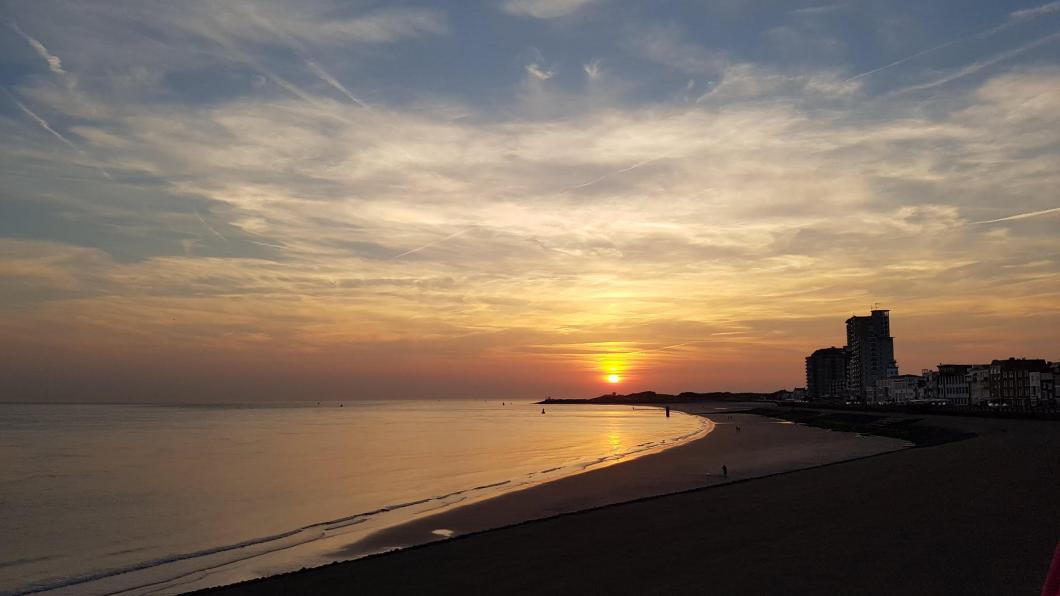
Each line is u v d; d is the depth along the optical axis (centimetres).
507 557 1666
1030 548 1355
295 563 2055
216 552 2258
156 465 5275
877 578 1211
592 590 1297
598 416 19788
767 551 1483
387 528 2539
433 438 8775
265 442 7994
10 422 14638
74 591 1830
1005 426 7025
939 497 2027
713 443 6819
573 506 2906
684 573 1357
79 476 4572
